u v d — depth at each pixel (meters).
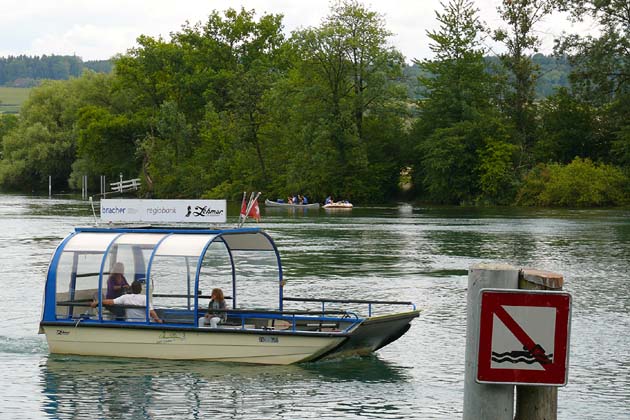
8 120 185.50
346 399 18.75
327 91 107.88
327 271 40.44
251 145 119.25
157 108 133.50
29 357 22.33
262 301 28.44
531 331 8.70
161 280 22.33
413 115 112.12
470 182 105.81
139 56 132.50
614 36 98.19
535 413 9.19
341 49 107.81
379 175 112.25
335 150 108.69
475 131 104.75
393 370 21.31
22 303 30.92
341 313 21.27
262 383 19.83
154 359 21.80
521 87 110.00
